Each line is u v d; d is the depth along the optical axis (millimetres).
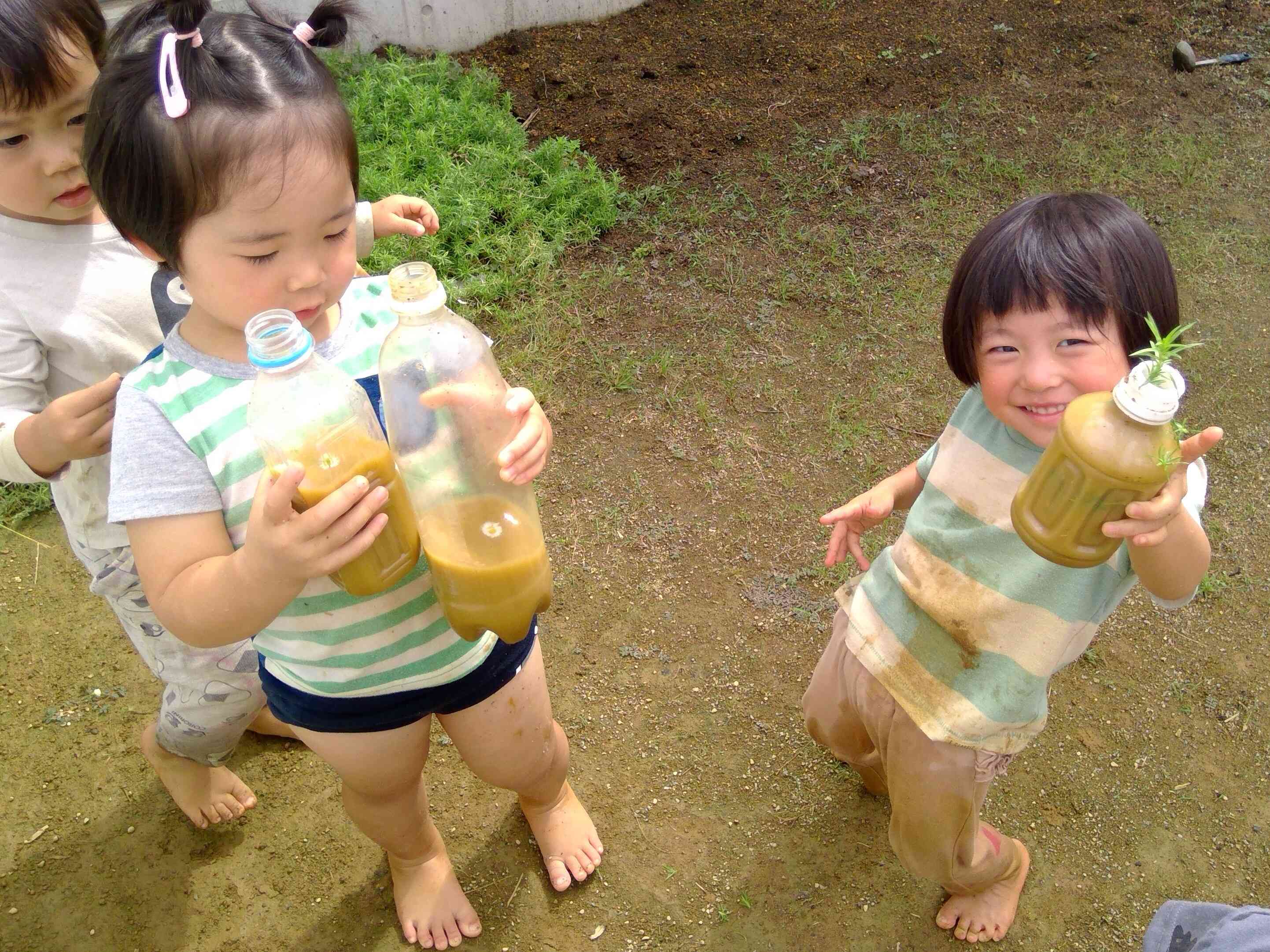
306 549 1291
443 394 1409
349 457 1332
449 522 1477
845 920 2336
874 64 5289
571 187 4398
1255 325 3760
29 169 1734
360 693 1737
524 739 2027
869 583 2051
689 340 3842
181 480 1486
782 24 5664
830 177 4543
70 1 1654
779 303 3975
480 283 3963
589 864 2412
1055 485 1468
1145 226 1637
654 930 2344
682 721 2744
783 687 2805
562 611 3018
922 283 4008
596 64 5367
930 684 1887
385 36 5352
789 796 2574
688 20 5734
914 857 2043
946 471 1882
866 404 3576
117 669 2971
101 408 1641
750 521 3229
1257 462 3301
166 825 2602
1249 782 2541
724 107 5023
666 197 4488
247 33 1383
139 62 1328
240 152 1303
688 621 2977
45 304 1865
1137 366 1468
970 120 4848
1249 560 3029
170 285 1835
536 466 1481
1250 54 5184
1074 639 1774
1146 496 1396
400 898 2354
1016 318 1604
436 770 2674
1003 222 1669
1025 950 2270
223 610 1412
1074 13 5602
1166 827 2463
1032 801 2520
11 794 2674
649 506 3291
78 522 1965
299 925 2396
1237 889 2344
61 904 2453
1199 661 2799
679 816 2547
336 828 2582
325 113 1381
